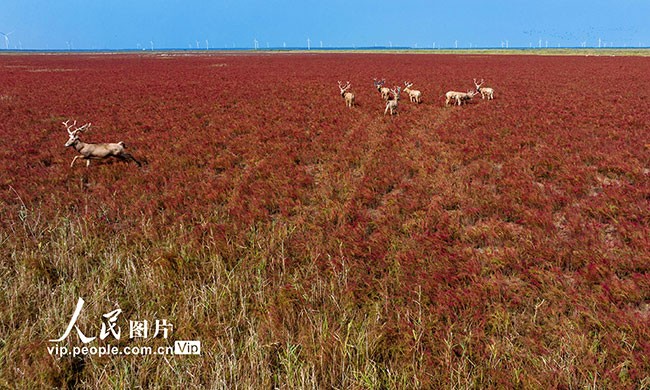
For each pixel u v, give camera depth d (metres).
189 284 5.10
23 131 14.66
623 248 5.93
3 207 7.54
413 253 5.93
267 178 9.88
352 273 5.48
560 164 10.09
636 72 40.34
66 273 5.28
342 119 17.12
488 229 6.64
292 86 30.86
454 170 10.42
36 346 3.85
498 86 29.77
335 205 7.94
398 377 3.62
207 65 61.38
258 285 5.09
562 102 20.89
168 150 12.17
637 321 4.19
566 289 4.94
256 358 3.68
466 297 4.82
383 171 9.88
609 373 3.51
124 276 5.20
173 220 7.27
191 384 3.45
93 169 10.12
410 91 22.31
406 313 4.51
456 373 3.62
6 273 5.14
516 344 4.12
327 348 3.83
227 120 17.20
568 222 6.92
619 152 10.81
